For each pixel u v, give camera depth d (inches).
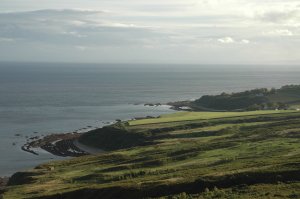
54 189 3142.2
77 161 4441.4
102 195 2541.8
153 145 4881.9
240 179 2341.3
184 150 4055.1
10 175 4618.6
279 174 2301.9
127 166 3671.3
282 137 4232.3
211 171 2753.4
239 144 4074.8
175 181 2492.6
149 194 2386.8
